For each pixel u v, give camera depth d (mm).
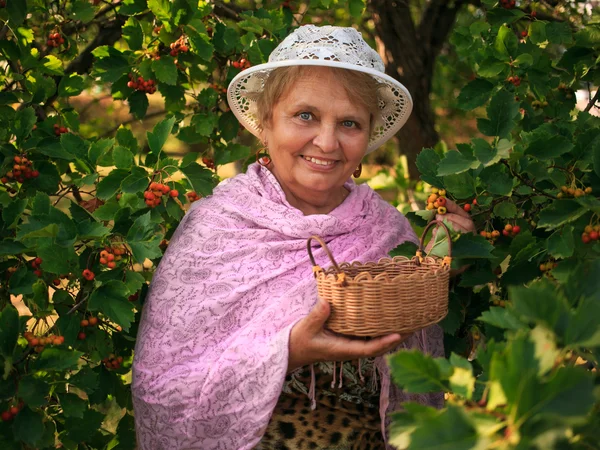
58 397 2139
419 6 4566
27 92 2682
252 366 1852
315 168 1981
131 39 2752
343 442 1946
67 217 2090
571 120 2551
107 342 2309
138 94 2828
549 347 1084
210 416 1897
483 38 2988
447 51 5176
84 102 5414
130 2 2758
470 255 1926
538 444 1021
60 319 2121
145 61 2732
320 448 1930
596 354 1233
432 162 2094
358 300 1638
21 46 2662
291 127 1950
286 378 1927
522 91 2617
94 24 3354
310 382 1928
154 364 1980
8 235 2250
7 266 2256
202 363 1961
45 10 2922
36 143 2404
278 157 2016
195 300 2004
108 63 2748
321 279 1695
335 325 1694
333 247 2080
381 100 2158
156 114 4379
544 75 2625
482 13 4141
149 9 2730
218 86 2900
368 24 4855
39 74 2703
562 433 1021
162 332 1996
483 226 2197
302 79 1920
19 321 1943
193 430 1916
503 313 1329
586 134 1966
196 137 2953
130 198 2236
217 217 2078
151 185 2191
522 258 1967
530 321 1253
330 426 1949
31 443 1914
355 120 1955
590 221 1829
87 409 2309
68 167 2691
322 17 4211
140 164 2359
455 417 1067
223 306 1996
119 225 2191
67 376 2533
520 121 2643
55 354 1950
